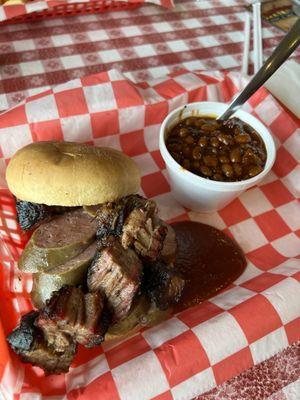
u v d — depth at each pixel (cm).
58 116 30
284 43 25
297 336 22
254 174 26
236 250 28
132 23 44
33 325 20
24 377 21
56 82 37
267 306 23
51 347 20
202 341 21
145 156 33
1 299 24
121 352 22
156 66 40
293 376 22
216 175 26
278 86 35
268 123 33
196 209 30
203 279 26
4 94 35
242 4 49
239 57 42
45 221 24
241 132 28
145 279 23
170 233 27
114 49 41
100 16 44
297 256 28
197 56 42
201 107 29
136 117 32
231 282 26
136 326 23
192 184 26
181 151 27
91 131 31
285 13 46
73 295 20
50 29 42
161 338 22
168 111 33
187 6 48
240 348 22
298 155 32
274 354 22
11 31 41
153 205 23
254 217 31
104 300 21
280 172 33
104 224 22
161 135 27
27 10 38
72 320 19
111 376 20
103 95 31
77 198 22
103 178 22
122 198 23
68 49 40
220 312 23
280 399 21
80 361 22
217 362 21
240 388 21
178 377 20
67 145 24
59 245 23
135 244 22
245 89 27
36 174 21
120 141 33
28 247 23
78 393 20
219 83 34
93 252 23
